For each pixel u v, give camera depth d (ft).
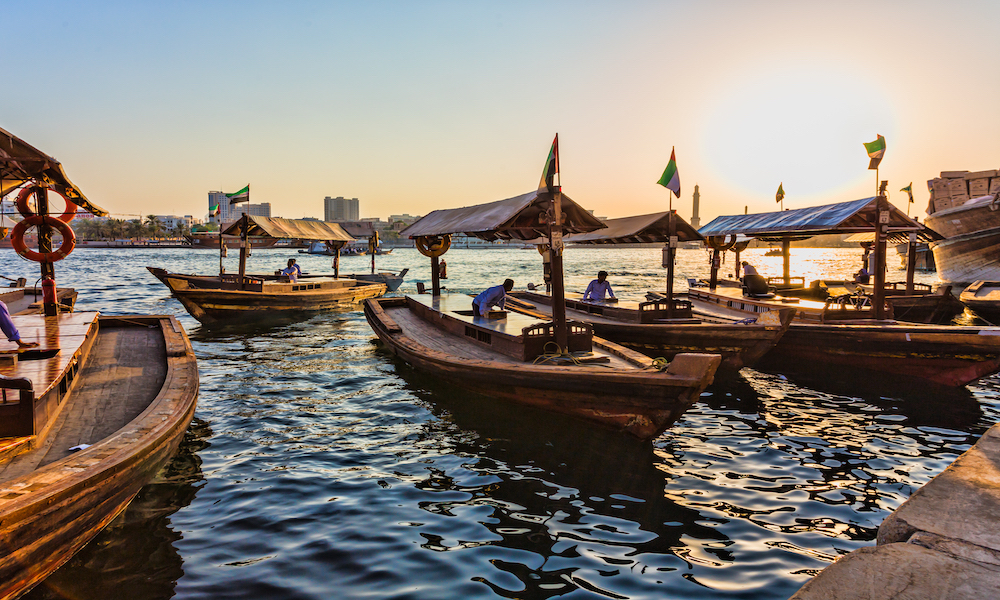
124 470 16.79
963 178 93.76
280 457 25.95
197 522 19.74
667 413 25.57
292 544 18.42
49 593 15.40
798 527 19.98
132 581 16.14
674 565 17.49
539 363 30.42
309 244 96.68
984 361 35.70
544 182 31.35
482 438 28.78
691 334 41.11
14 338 23.26
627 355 30.71
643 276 178.70
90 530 16.49
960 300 61.36
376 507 21.13
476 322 38.01
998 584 7.75
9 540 13.67
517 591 16.10
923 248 151.94
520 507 21.35
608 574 17.01
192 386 24.39
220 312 66.54
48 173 31.27
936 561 8.40
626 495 22.48
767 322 38.42
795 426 31.09
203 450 26.68
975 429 30.73
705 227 69.15
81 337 26.94
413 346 36.83
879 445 28.25
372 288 88.48
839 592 7.62
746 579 16.74
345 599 15.60
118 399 23.77
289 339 58.54
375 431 29.66
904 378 39.24
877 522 20.35
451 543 18.67
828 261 381.81
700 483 23.63
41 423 19.02
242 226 70.59
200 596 15.56
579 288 131.95
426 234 50.37
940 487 11.25
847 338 40.14
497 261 301.84
